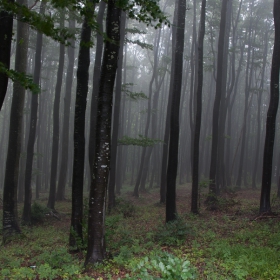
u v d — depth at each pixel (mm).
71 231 8344
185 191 26172
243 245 8117
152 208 17000
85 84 8750
